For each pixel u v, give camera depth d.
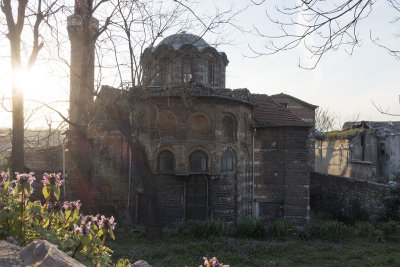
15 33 10.40
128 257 11.42
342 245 14.13
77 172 14.43
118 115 13.80
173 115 16.06
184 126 15.90
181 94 14.84
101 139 18.14
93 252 3.84
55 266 2.62
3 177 4.58
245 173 18.45
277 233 15.67
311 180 26.94
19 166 10.68
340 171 28.61
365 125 28.02
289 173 18.27
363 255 12.60
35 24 11.16
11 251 3.02
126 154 17.97
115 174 17.89
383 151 26.45
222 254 12.42
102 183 17.84
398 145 24.44
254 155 18.83
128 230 15.69
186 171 15.82
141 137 16.58
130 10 12.56
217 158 16.16
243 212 17.97
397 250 13.08
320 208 24.48
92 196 14.60
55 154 17.86
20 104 10.73
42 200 16.17
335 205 21.95
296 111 29.12
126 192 17.80
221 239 14.18
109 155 18.02
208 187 16.41
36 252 2.86
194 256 12.12
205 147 16.06
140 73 13.58
